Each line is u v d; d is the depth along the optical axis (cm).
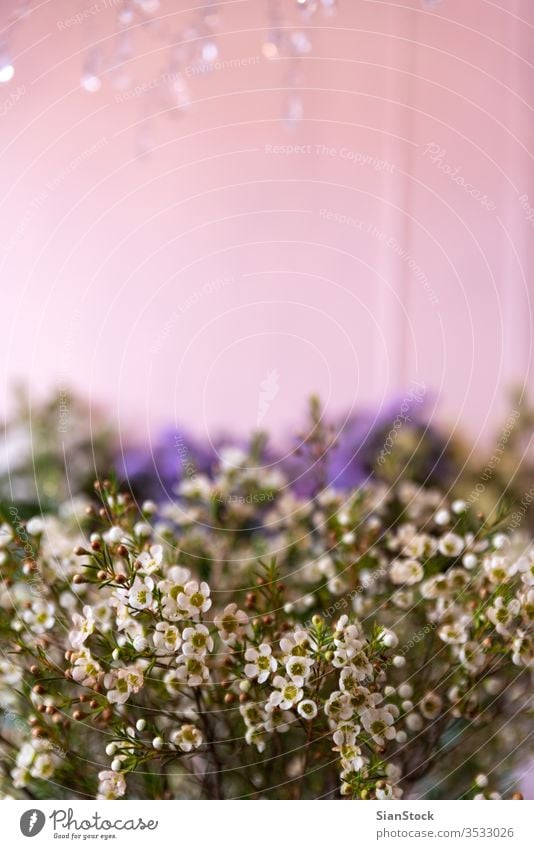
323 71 96
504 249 92
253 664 42
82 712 45
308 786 47
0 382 91
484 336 92
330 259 98
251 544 53
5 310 98
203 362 97
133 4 72
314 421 60
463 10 94
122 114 98
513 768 49
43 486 65
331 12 72
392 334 95
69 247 99
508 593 44
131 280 99
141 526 45
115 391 96
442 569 47
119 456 68
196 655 42
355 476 60
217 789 46
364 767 43
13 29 80
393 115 96
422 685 46
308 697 43
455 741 47
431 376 93
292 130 96
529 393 80
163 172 100
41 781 46
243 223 100
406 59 95
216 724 46
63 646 45
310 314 98
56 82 98
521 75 92
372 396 95
